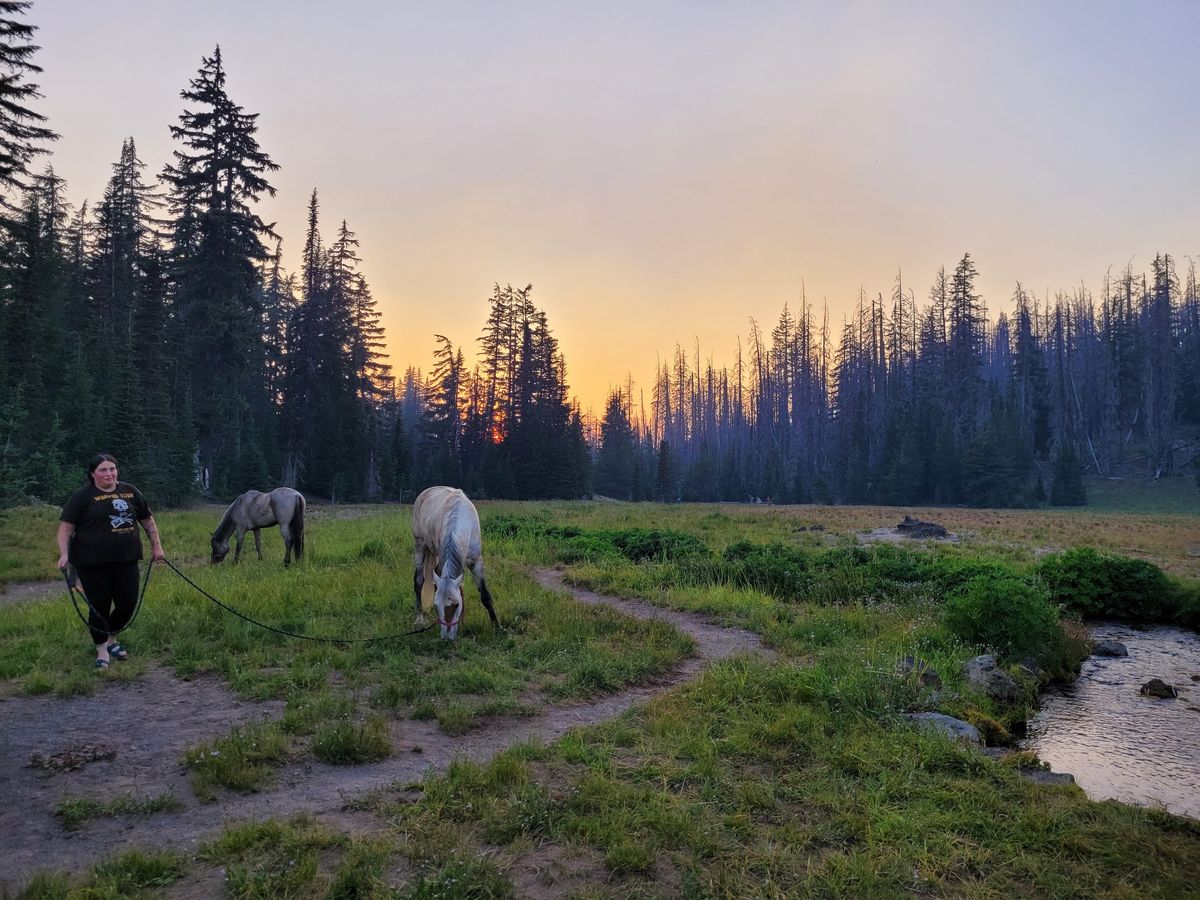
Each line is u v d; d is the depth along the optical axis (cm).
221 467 4188
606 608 1041
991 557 2016
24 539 1705
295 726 557
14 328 3084
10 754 503
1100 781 583
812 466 9794
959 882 382
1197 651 1092
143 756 509
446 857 371
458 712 595
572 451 6669
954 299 8612
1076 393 8625
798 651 873
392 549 1495
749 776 498
